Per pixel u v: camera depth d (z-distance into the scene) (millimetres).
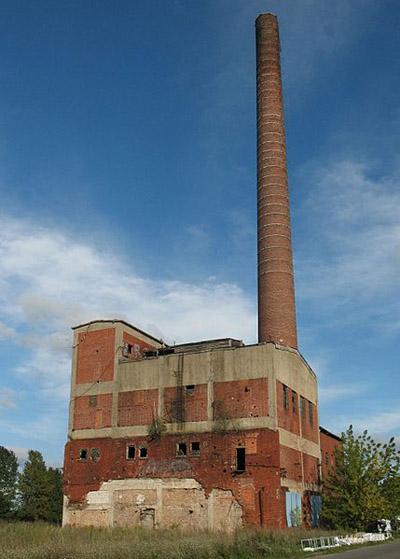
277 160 51188
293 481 39438
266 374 38562
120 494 40031
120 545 21578
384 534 38531
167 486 38719
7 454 73688
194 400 39969
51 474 74062
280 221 49250
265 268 48281
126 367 42812
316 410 48406
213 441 38406
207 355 40562
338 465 42500
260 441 37188
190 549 21797
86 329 45125
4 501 69438
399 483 40781
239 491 36594
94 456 41844
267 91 53656
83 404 43469
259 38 56031
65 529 33969
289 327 46562
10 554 19125
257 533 27984
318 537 29922
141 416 41188
